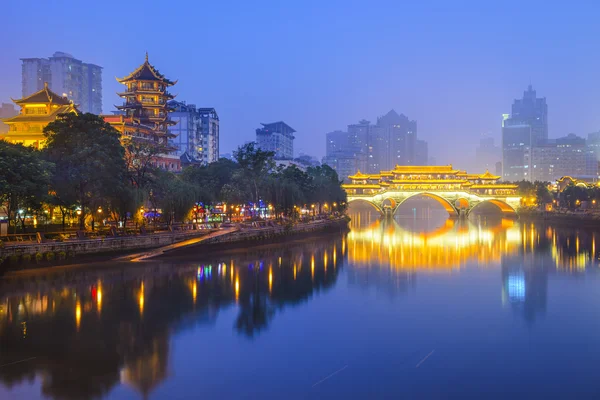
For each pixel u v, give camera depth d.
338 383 43.38
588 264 104.81
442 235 174.38
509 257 116.00
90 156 90.88
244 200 134.75
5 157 79.19
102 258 91.12
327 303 69.81
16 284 73.19
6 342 51.34
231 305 67.19
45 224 106.38
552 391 42.50
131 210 96.56
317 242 143.88
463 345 52.91
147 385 42.38
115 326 56.94
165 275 84.19
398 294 75.69
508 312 65.62
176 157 196.25
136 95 184.88
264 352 50.16
